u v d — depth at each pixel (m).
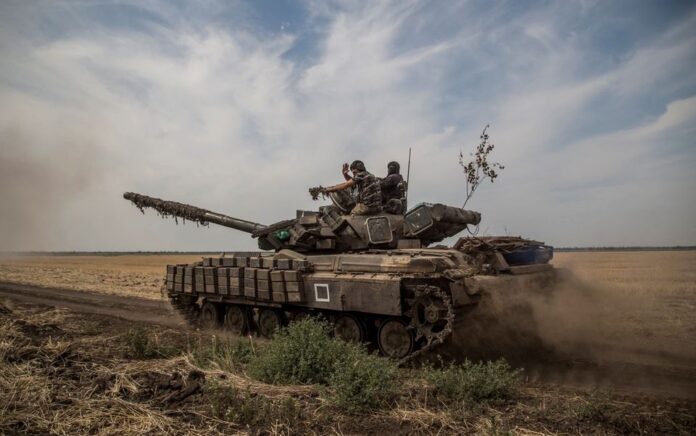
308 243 14.09
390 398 7.78
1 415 6.78
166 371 9.21
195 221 17.69
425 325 10.73
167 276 17.97
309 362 8.75
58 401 7.41
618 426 6.93
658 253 127.62
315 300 12.61
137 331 12.05
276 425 6.71
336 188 13.45
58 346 10.98
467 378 8.12
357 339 12.23
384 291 11.06
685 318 16.55
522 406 7.71
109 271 54.22
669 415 7.40
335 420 6.99
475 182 14.52
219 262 15.88
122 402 7.38
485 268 11.42
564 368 10.58
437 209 12.62
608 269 51.94
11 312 17.27
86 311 20.22
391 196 14.15
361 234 13.09
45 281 35.88
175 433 6.44
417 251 11.79
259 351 10.73
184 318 17.72
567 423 6.98
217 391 7.61
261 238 15.67
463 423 6.92
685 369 10.45
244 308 15.47
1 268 57.38
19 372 8.59
